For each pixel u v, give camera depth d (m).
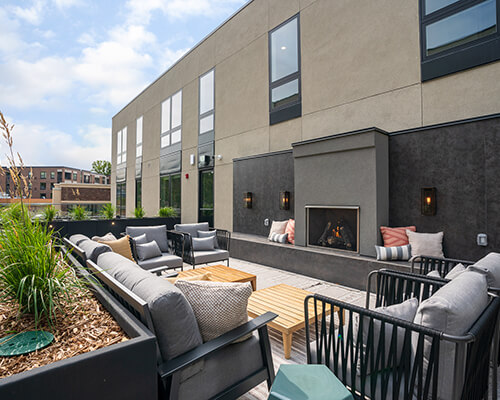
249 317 2.41
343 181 4.06
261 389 1.84
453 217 3.45
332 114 4.95
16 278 1.48
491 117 3.18
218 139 7.36
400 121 4.13
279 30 5.89
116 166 13.80
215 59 7.52
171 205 9.31
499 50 3.33
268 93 6.08
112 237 3.68
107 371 1.02
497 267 1.92
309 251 4.27
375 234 3.73
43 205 5.83
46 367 0.92
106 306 1.65
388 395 1.33
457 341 1.11
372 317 1.33
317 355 1.61
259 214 6.00
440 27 3.77
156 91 10.26
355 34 4.66
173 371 1.20
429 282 1.95
